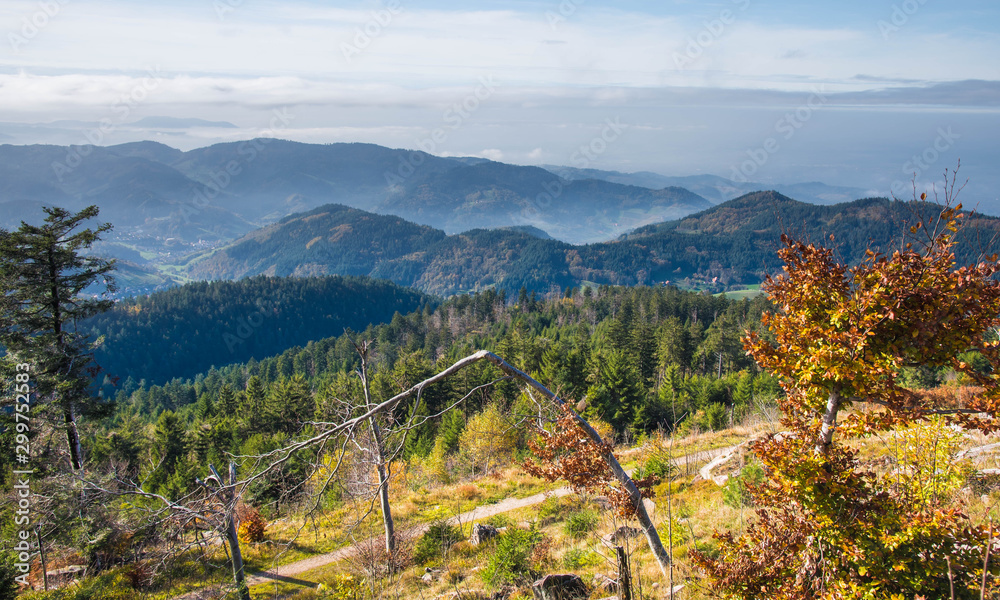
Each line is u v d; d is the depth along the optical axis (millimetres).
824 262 5945
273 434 50719
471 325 137625
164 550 7426
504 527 17250
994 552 5258
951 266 5414
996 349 5418
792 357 6188
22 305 19828
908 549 5637
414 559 15352
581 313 130500
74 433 20406
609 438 7508
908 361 5836
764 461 6254
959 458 8977
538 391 7309
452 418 42281
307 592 14914
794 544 6113
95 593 15547
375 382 51688
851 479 5863
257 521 18828
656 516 13656
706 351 69750
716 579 6582
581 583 9609
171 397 115000
